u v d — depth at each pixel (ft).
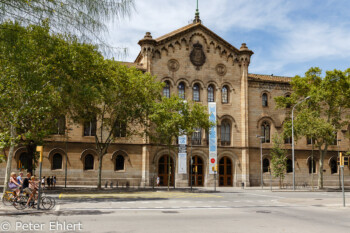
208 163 161.79
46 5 44.62
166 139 129.49
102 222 49.08
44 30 49.85
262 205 77.15
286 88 179.32
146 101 125.80
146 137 142.92
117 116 124.47
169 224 48.24
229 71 170.81
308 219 55.42
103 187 137.18
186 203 79.25
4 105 69.97
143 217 55.01
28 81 63.10
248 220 53.31
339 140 178.50
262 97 176.24
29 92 70.28
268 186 169.89
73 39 49.70
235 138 167.12
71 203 74.02
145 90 126.52
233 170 165.48
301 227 47.21
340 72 147.84
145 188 135.54
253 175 167.63
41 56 74.90
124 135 151.94
